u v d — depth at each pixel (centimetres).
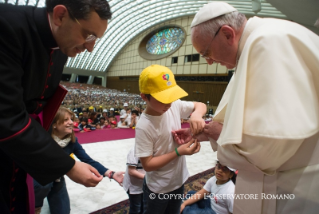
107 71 4112
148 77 114
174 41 2631
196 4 2062
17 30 71
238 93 73
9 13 73
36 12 80
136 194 193
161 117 127
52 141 77
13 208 92
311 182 76
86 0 72
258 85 69
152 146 127
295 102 62
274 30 72
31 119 75
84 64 3672
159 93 113
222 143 77
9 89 65
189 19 2412
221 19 87
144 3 2247
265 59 68
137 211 196
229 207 177
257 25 84
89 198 257
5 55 66
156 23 2773
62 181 201
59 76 111
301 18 533
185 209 199
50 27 80
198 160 430
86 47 87
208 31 91
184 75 2392
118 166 372
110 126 824
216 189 191
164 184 135
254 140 74
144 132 123
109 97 1786
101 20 77
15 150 68
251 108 71
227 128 75
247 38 84
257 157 76
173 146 135
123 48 3544
